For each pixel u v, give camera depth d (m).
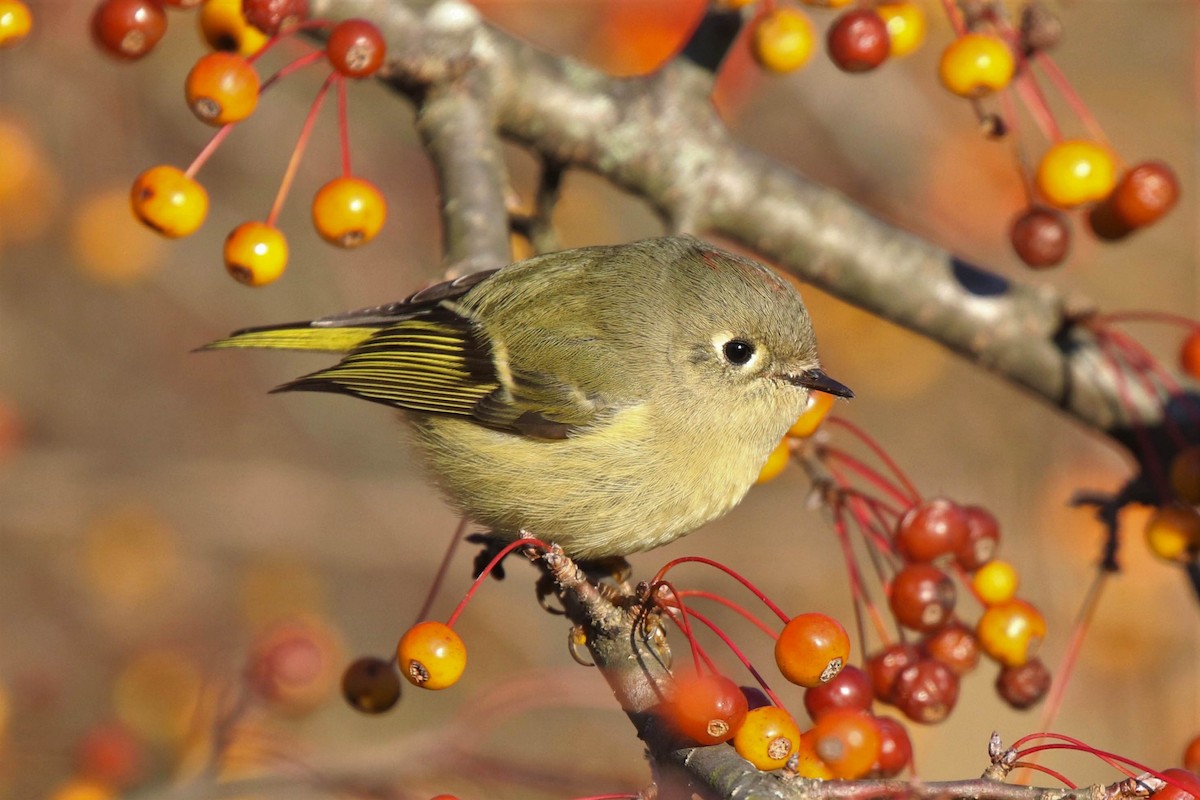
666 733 5.32
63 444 14.90
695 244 7.64
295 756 8.79
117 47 6.77
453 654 5.43
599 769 11.54
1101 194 7.29
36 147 12.03
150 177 6.48
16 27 6.70
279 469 14.34
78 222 12.38
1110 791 4.76
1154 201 7.30
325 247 14.42
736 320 7.13
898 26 7.54
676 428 7.14
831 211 8.71
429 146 8.05
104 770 8.81
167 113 13.95
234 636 13.46
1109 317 8.27
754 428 7.24
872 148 13.75
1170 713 12.26
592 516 7.23
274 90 14.01
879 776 5.62
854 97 13.69
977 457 14.35
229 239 6.71
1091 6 14.95
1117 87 14.85
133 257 12.41
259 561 13.91
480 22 8.12
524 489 7.25
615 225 13.87
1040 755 12.23
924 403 14.59
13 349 14.81
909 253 8.72
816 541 14.03
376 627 14.21
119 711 11.36
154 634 13.42
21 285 14.93
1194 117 14.77
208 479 14.09
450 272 7.73
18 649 13.09
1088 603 7.26
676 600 5.63
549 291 7.52
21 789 11.49
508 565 14.16
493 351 7.39
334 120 14.23
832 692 5.62
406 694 13.39
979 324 8.67
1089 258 14.59
